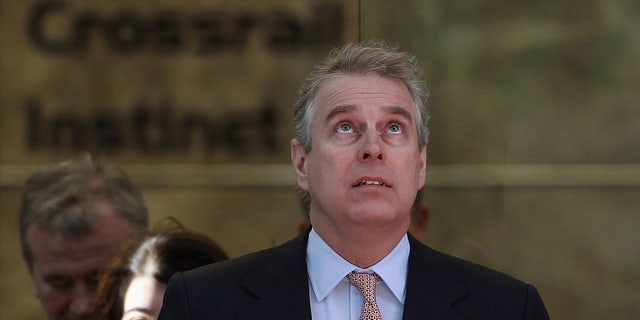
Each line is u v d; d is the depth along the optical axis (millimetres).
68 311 9109
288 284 6051
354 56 6121
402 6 9164
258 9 9266
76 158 9281
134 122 9289
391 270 6070
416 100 6191
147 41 9297
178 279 6141
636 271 9094
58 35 9312
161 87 9297
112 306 7875
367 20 9156
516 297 6062
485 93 9180
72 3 9328
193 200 9258
